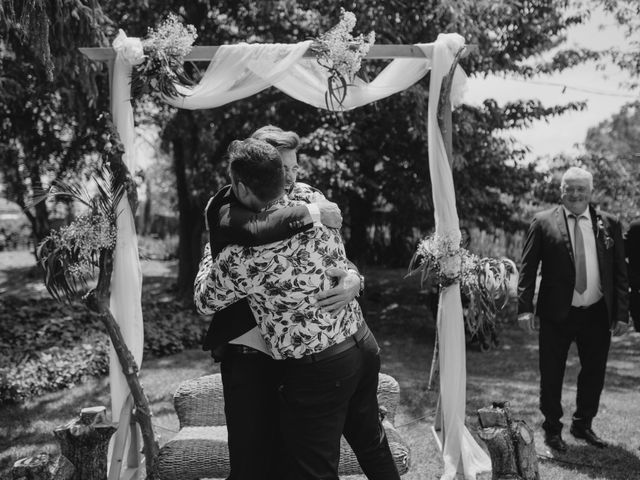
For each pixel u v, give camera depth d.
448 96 4.10
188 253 11.81
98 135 9.39
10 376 5.93
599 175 11.38
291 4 9.52
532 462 2.90
